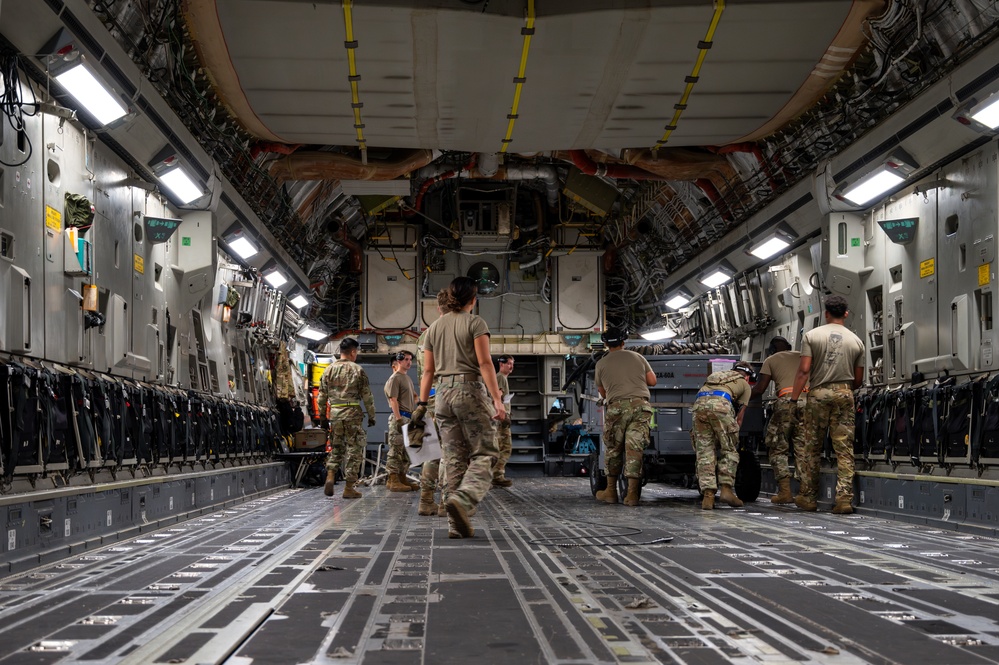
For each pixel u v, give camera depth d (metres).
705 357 11.77
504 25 7.71
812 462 9.75
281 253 15.53
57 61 6.35
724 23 7.78
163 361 9.78
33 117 6.52
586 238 22.41
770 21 7.77
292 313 17.92
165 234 9.32
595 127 10.55
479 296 22.47
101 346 7.88
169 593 4.28
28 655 3.02
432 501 9.02
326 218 18.77
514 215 21.83
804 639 3.26
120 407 7.65
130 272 8.80
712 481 10.02
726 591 4.29
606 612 3.77
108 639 3.26
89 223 7.14
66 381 6.55
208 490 10.03
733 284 15.50
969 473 7.58
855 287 10.70
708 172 14.05
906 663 2.92
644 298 22.00
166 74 8.91
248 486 12.23
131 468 7.99
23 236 6.23
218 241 12.36
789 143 11.45
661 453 11.68
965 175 8.22
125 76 7.55
